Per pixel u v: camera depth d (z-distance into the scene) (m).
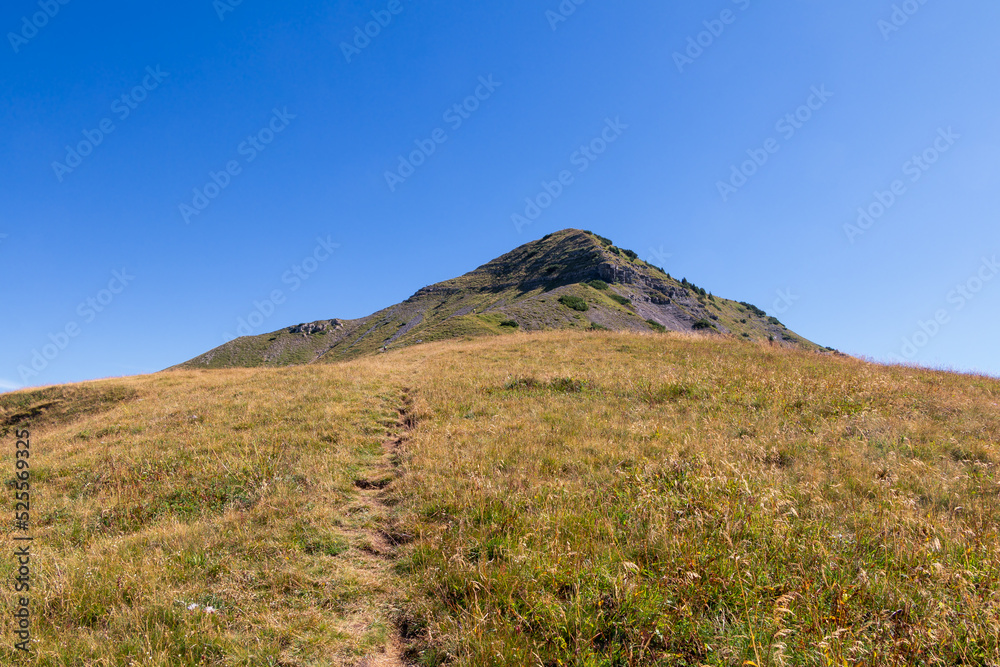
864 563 4.64
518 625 4.06
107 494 8.08
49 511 7.52
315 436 10.64
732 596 4.20
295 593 5.01
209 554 5.73
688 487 6.43
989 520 5.65
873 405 11.64
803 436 9.27
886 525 5.35
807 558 4.76
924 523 5.22
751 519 5.35
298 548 5.89
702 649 3.70
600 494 6.45
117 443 11.39
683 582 4.32
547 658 3.77
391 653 4.24
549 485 6.84
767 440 8.81
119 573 5.21
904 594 4.12
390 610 4.80
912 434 9.31
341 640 4.33
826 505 5.84
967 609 3.85
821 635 3.60
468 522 6.02
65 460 10.21
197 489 8.02
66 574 5.19
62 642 4.10
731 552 4.66
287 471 8.63
